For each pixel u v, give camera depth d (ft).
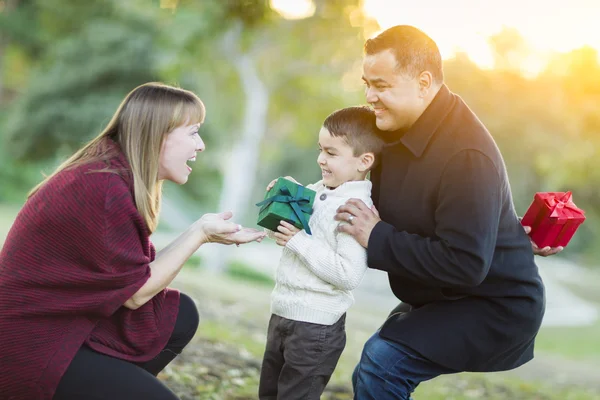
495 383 20.18
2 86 92.27
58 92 63.77
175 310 9.18
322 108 47.26
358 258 8.66
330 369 9.21
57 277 7.95
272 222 9.11
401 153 9.06
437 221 8.47
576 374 25.90
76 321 8.09
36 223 7.97
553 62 40.98
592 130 41.60
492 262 8.66
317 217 9.11
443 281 8.26
